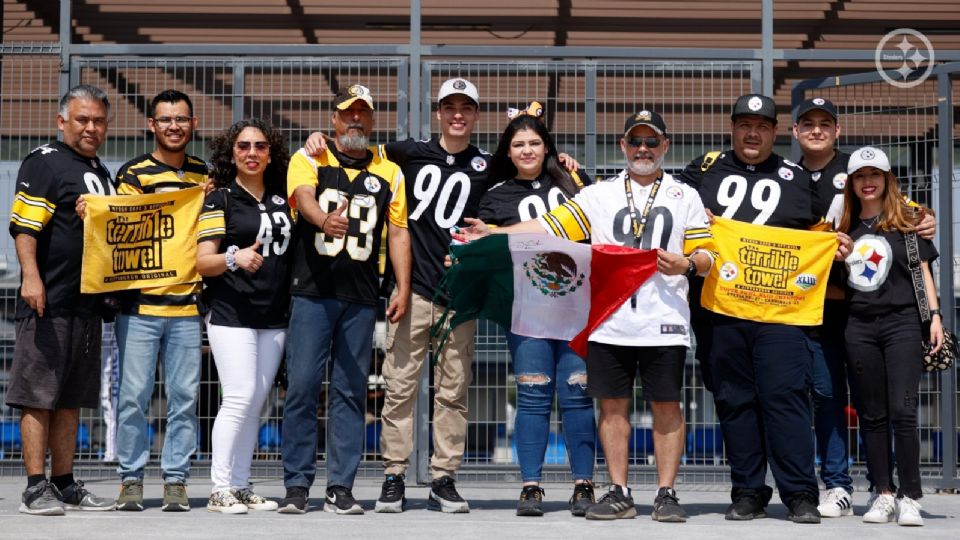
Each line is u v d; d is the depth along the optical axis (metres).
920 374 5.10
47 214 5.13
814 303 5.15
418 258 5.53
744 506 5.18
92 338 5.30
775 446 5.13
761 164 5.43
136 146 7.60
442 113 5.57
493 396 7.18
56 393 5.14
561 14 8.11
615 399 5.11
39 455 5.11
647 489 6.95
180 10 8.09
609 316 5.05
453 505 5.38
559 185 5.46
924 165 7.12
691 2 8.12
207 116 7.50
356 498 6.16
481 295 5.30
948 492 6.75
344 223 5.00
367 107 5.30
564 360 5.26
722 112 7.35
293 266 5.23
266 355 5.31
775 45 8.14
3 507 5.52
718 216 5.33
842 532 4.72
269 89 7.41
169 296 5.25
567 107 7.46
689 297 5.39
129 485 5.27
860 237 5.19
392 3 8.12
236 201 5.24
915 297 5.10
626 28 8.10
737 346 5.20
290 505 5.16
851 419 7.20
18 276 7.31
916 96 7.51
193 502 5.73
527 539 4.38
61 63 7.18
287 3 8.12
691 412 7.26
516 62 7.25
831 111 5.55
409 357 5.46
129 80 7.61
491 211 5.43
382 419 5.47
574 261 5.11
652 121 5.08
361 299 5.24
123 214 5.21
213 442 5.24
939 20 8.09
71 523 4.73
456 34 8.12
